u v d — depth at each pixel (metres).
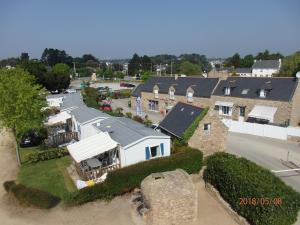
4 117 31.91
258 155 34.16
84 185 25.02
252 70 145.50
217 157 25.20
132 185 24.59
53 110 56.50
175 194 19.34
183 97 59.09
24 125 31.88
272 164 31.08
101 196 23.59
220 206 22.17
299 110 45.03
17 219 21.34
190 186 19.89
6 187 25.78
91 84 131.12
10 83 33.06
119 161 28.17
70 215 21.62
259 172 21.17
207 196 23.92
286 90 45.09
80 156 26.36
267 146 37.66
